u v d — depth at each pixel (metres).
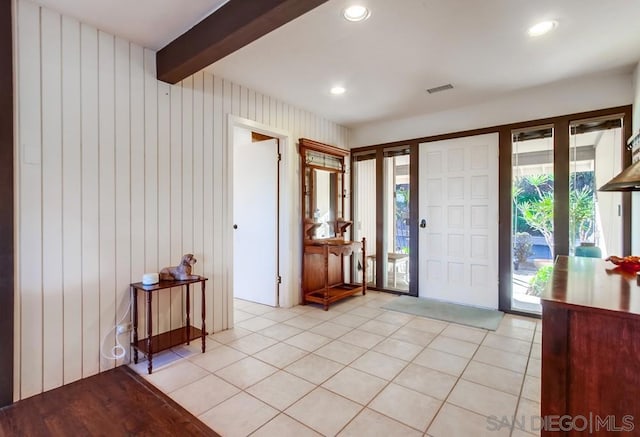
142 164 2.49
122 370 2.30
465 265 3.91
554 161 3.30
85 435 1.64
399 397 1.97
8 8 1.86
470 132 3.82
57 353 2.08
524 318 3.42
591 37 2.32
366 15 2.07
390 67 2.82
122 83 2.37
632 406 1.17
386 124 4.52
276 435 1.64
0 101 1.84
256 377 2.20
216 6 2.01
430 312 3.62
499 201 3.66
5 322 1.87
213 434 1.64
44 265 2.02
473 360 2.46
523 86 3.25
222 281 3.07
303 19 2.11
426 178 4.18
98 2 1.95
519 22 2.14
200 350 2.63
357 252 4.68
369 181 4.86
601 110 3.06
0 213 1.84
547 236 3.53
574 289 1.48
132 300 2.42
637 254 2.75
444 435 1.63
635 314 1.13
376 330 3.08
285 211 3.82
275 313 3.61
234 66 2.81
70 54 2.11
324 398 1.96
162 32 2.30
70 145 2.12
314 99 3.61
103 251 2.28
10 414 1.79
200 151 2.89
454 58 2.66
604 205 3.18
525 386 2.09
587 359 1.24
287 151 3.79
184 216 2.77
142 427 1.69
